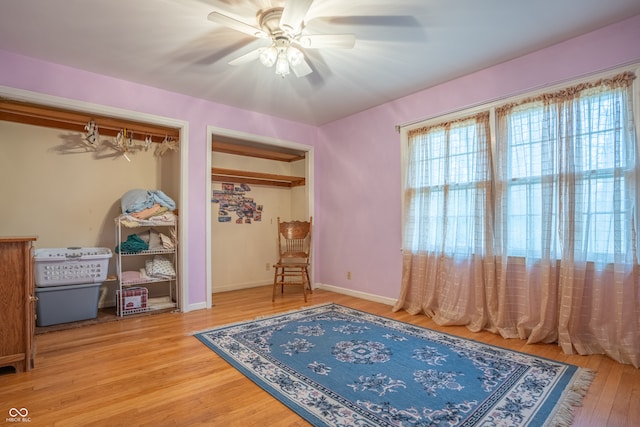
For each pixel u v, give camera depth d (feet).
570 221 7.88
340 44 7.09
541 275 8.39
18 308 6.78
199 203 11.89
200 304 11.82
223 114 12.50
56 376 6.62
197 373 6.76
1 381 6.40
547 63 8.53
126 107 10.35
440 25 7.55
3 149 10.47
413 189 11.44
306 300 12.97
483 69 9.74
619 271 7.20
